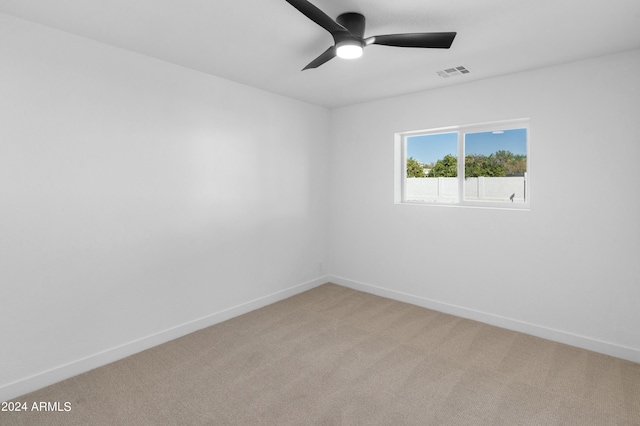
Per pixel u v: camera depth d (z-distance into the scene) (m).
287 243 3.95
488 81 3.16
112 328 2.59
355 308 3.65
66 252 2.35
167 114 2.84
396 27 2.17
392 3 1.89
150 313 2.80
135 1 1.91
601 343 2.71
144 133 2.71
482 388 2.26
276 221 3.81
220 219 3.27
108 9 2.00
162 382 2.32
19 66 2.12
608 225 2.66
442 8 1.94
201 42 2.44
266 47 2.52
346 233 4.33
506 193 3.32
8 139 2.10
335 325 3.23
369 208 4.09
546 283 2.95
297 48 2.54
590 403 2.10
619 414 2.01
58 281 2.32
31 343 2.22
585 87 2.71
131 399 2.14
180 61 2.81
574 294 2.82
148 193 2.75
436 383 2.31
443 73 3.03
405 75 3.09
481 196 3.46
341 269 4.41
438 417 1.98
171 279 2.93
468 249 3.38
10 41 2.09
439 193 3.82
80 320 2.43
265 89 3.56
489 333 3.06
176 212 2.93
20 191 2.15
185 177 2.98
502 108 3.10
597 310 2.73
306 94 3.74
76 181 2.37
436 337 2.99
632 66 2.53
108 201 2.53
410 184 4.01
